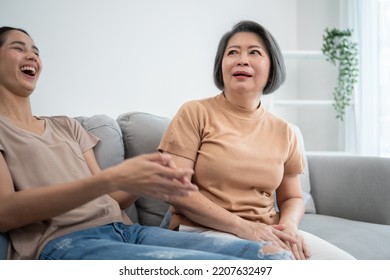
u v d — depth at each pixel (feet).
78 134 4.15
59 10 8.79
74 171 3.65
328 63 9.54
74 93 8.91
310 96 9.88
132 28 9.25
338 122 9.39
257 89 4.06
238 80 3.96
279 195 4.42
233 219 3.54
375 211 5.35
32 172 3.35
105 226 3.49
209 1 9.66
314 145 9.85
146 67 9.36
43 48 8.70
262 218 3.87
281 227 3.68
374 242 4.52
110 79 9.14
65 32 8.84
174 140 3.80
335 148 9.48
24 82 3.71
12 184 3.15
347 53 8.41
